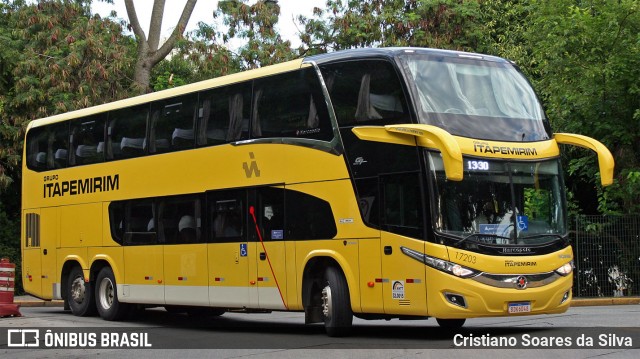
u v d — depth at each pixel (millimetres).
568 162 28625
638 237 26062
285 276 15672
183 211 18047
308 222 15297
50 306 27281
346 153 14750
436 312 13430
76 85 32656
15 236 33562
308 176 15344
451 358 11719
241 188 16656
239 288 16625
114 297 19828
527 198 14219
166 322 19750
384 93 14305
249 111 16672
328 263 15102
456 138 13875
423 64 14328
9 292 20406
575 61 26641
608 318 17672
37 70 31812
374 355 12281
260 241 16188
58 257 21641
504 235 13844
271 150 16094
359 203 14477
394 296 13922
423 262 13547
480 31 33562
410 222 13773
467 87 14477
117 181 19953
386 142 14180
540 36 27594
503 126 14438
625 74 26016
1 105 31328
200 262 17531
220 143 17250
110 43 33844
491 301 13523
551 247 14211
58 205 21750
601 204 27000
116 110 20281
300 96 15688
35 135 22781
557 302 14180
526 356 11797
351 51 15055
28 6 33312
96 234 20484
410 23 33000
